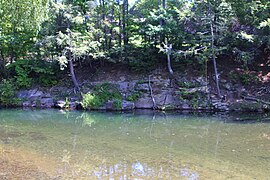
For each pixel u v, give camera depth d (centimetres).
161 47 1745
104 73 1933
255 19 1659
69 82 1864
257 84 1686
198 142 962
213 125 1236
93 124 1288
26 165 700
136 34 1966
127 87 1783
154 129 1185
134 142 967
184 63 1875
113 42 2039
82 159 766
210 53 1619
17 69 1848
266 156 798
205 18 1585
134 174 656
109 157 789
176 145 927
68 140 984
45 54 1844
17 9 1777
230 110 1550
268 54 1886
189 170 685
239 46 1759
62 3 1884
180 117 1439
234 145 918
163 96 1688
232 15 1645
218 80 1725
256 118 1362
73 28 1789
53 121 1346
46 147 880
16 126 1213
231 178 632
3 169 662
